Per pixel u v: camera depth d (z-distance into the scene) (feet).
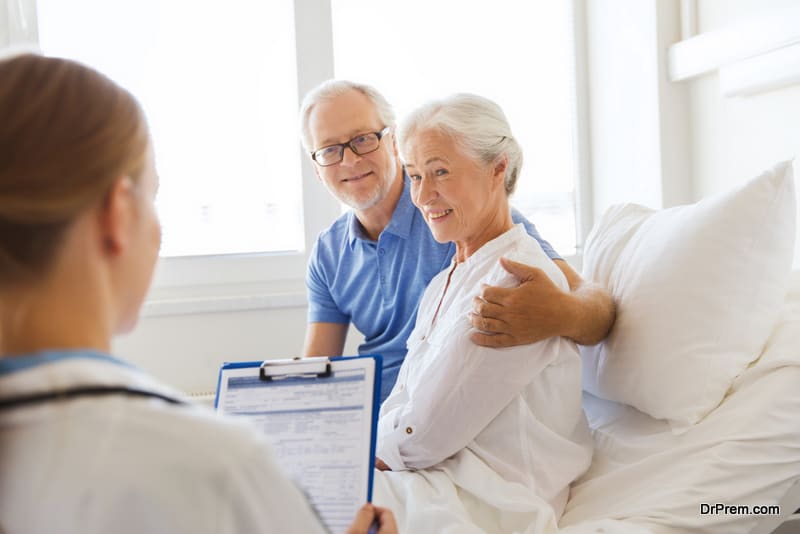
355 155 5.79
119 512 1.58
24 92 1.75
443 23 7.81
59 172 1.69
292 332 7.43
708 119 6.59
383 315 6.14
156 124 7.28
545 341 4.07
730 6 6.18
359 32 7.64
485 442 4.13
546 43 8.09
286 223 7.64
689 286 4.18
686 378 4.07
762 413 3.87
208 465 1.65
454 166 4.33
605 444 4.49
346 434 3.14
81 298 1.78
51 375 1.65
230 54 7.38
